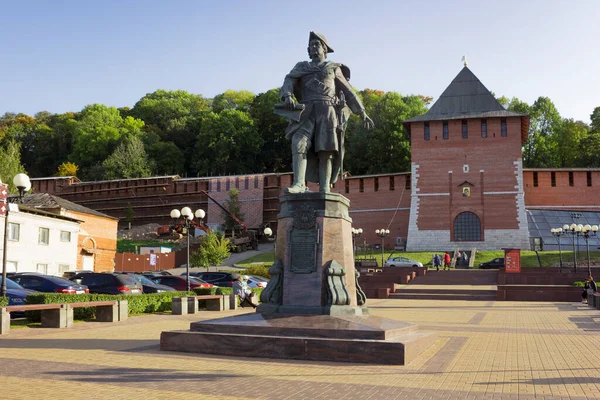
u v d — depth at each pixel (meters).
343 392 7.87
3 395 7.48
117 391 7.82
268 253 68.38
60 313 16.73
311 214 12.05
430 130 67.56
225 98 137.75
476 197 65.12
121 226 92.88
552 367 10.31
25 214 38.59
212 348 11.09
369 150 91.31
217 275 34.31
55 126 126.94
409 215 68.12
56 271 42.19
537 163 92.62
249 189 85.56
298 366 9.77
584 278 40.00
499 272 44.19
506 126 65.62
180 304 22.31
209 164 110.00
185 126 123.12
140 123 124.31
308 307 11.59
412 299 36.25
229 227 81.12
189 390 7.92
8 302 17.00
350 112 13.84
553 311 25.84
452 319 21.34
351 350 10.20
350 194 73.81
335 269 11.74
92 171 105.75
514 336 15.41
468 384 8.61
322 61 13.47
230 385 8.25
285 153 114.56
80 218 49.81
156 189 92.06
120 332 15.59
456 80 69.12
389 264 53.34
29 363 10.08
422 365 10.09
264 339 10.69
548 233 63.09
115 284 23.08
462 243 64.69
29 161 124.81
